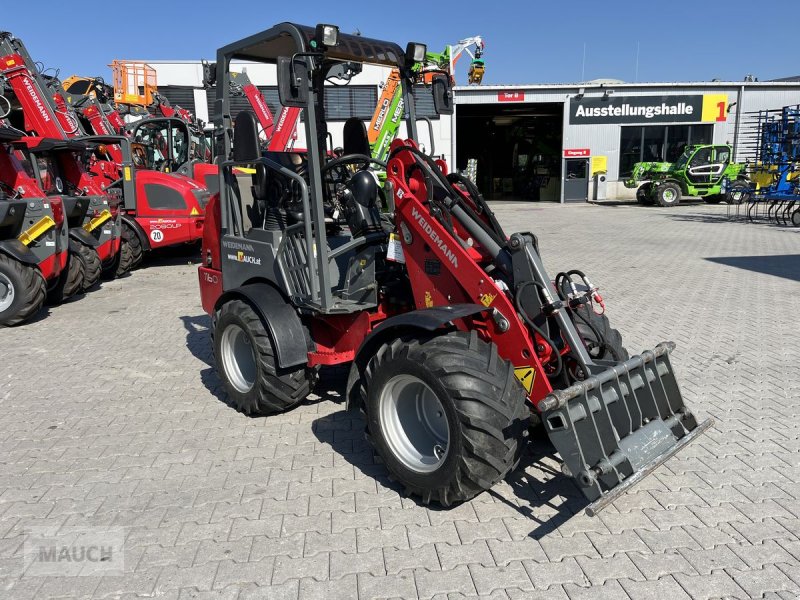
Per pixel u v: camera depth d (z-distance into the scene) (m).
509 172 33.12
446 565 2.96
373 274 4.25
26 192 8.07
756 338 6.55
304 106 3.82
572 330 3.45
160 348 6.73
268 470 3.94
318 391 5.30
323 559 3.03
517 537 3.18
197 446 4.30
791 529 3.21
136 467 4.01
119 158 12.71
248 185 5.25
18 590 2.86
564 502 3.49
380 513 3.42
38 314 8.45
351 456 4.11
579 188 28.39
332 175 4.92
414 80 4.84
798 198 16.72
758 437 4.27
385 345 3.53
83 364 6.22
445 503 3.32
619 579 2.85
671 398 3.68
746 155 27.62
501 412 3.11
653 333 6.80
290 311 4.47
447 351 3.24
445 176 3.99
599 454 3.05
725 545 3.09
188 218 11.40
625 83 27.03
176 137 13.88
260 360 4.44
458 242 3.67
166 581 2.89
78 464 4.07
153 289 10.14
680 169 24.62
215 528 3.31
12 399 5.27
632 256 12.36
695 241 14.45
